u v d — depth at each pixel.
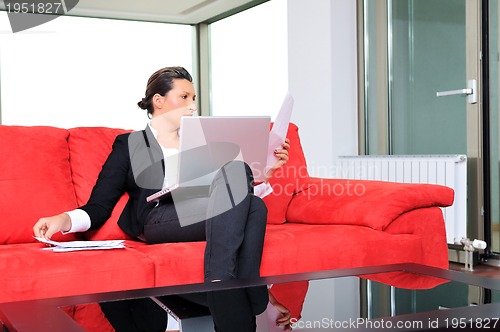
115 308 0.94
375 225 2.00
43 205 1.92
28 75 5.96
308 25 4.45
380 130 4.20
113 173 1.97
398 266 1.39
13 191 1.89
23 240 1.88
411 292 1.07
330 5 4.24
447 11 3.65
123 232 1.98
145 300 1.01
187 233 1.83
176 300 1.01
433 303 0.97
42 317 0.86
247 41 6.05
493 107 3.41
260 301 1.00
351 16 4.34
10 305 0.95
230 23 6.33
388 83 4.12
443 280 1.19
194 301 1.00
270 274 1.75
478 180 3.46
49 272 1.46
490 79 3.43
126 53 6.46
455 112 3.60
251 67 6.00
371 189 2.15
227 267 1.60
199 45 6.77
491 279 1.20
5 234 1.84
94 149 2.12
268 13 5.72
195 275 1.65
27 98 5.95
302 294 1.07
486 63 3.45
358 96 4.36
